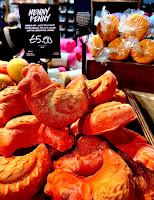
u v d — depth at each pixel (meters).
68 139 0.24
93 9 1.00
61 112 0.22
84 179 0.22
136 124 0.34
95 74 0.49
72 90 0.24
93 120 0.24
